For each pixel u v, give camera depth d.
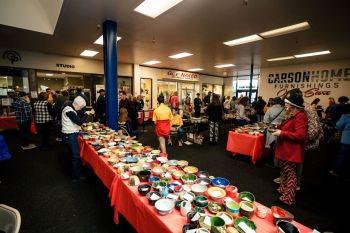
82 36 4.50
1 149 2.81
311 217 2.20
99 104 5.59
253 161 3.78
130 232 1.89
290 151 2.23
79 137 3.30
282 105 3.76
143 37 4.54
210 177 1.64
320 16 3.26
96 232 1.89
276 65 8.78
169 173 1.71
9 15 3.68
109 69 3.72
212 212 1.17
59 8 3.19
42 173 3.26
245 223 1.04
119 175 1.66
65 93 4.96
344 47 5.39
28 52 6.19
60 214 2.17
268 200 2.55
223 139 6.26
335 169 3.52
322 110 6.92
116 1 2.81
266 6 2.91
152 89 9.64
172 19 3.45
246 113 6.68
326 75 7.70
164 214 1.12
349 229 2.02
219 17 3.34
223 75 13.37
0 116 5.73
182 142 5.52
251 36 4.45
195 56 6.82
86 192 2.66
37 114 4.61
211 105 5.40
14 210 0.94
